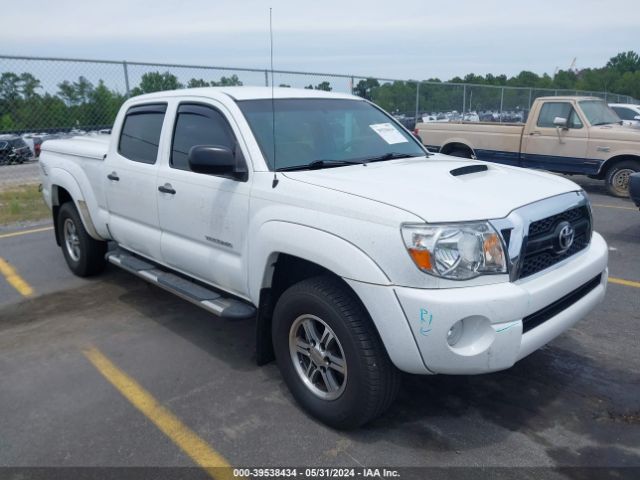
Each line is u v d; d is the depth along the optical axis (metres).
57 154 5.90
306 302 3.09
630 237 7.45
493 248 2.73
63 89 10.48
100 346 4.36
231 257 3.72
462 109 18.09
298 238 3.07
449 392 3.60
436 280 2.66
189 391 3.66
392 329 2.73
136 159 4.66
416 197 2.89
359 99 4.68
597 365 3.92
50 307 5.20
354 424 3.08
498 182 3.32
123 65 10.80
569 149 10.95
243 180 3.55
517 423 3.25
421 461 2.92
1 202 10.50
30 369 4.00
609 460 2.91
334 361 3.11
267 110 3.88
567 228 3.14
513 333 2.72
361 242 2.81
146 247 4.64
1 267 6.47
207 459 2.97
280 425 3.26
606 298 5.17
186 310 5.09
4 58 9.68
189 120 4.13
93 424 3.31
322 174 3.37
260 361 3.68
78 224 5.67
